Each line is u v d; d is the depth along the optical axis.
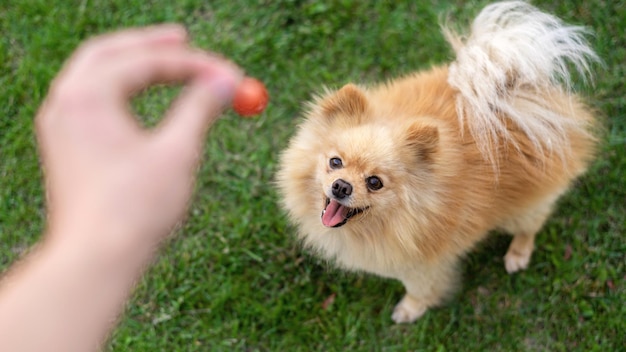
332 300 0.95
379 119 0.77
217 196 1.01
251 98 0.50
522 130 0.79
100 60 0.34
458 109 0.78
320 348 0.93
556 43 0.78
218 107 0.37
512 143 0.78
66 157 0.32
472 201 0.77
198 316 0.95
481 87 0.76
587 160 0.87
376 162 0.72
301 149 0.78
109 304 0.31
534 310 0.94
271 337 0.94
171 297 0.96
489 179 0.78
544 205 0.86
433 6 1.08
